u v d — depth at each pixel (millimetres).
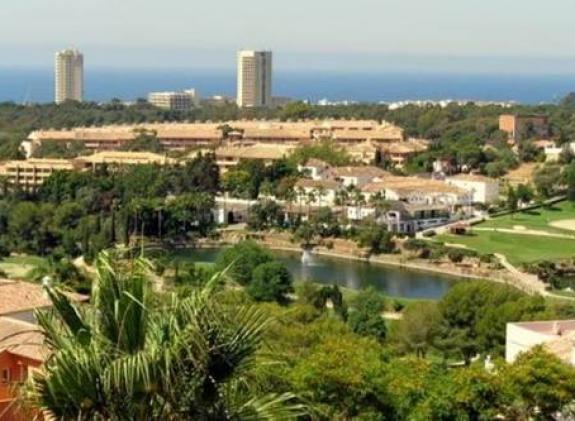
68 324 24391
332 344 79562
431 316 138000
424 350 137125
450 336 135750
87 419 23000
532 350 84938
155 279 26031
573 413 81875
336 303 168750
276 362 25172
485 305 137125
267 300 175375
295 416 25109
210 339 23531
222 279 25938
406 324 138625
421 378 78312
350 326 148250
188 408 23422
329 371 70500
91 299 24766
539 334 110562
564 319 131375
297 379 68375
